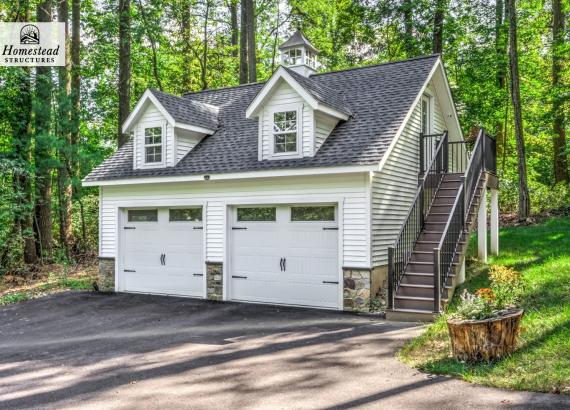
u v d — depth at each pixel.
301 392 5.39
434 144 13.70
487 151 12.72
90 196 21.25
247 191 11.71
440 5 19.78
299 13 26.25
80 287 14.41
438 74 13.77
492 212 13.16
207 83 25.20
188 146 13.37
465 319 6.04
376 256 10.46
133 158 13.78
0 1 18.06
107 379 6.16
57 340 8.55
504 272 7.44
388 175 11.19
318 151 11.05
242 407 5.03
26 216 17.62
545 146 24.45
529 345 6.09
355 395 5.21
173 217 13.04
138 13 21.00
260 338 8.07
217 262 12.12
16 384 6.11
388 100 12.15
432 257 10.05
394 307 9.41
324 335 8.07
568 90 18.41
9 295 13.55
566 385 4.94
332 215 10.76
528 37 21.69
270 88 11.41
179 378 6.08
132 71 23.42
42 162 17.02
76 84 19.67
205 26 23.97
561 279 8.98
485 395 4.96
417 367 6.01
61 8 18.66
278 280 11.38
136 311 10.96
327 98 11.67
